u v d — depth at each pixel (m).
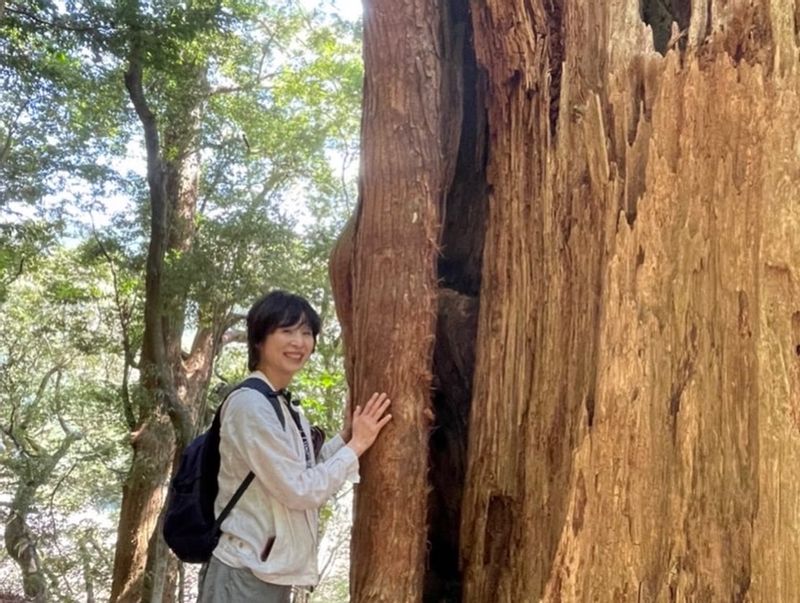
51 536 12.77
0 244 14.49
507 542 3.29
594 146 3.06
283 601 2.98
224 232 11.09
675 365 2.67
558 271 3.22
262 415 2.89
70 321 17.95
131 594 12.02
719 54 2.71
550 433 3.14
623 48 3.03
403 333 3.32
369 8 3.55
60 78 11.81
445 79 3.85
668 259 2.73
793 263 2.48
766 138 2.57
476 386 3.54
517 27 3.42
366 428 3.20
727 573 2.46
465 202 4.05
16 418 14.77
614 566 2.65
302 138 15.54
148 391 10.85
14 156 13.36
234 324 14.18
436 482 3.82
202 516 2.98
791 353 2.45
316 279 12.81
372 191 3.48
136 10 9.66
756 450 2.47
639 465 2.67
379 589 3.13
